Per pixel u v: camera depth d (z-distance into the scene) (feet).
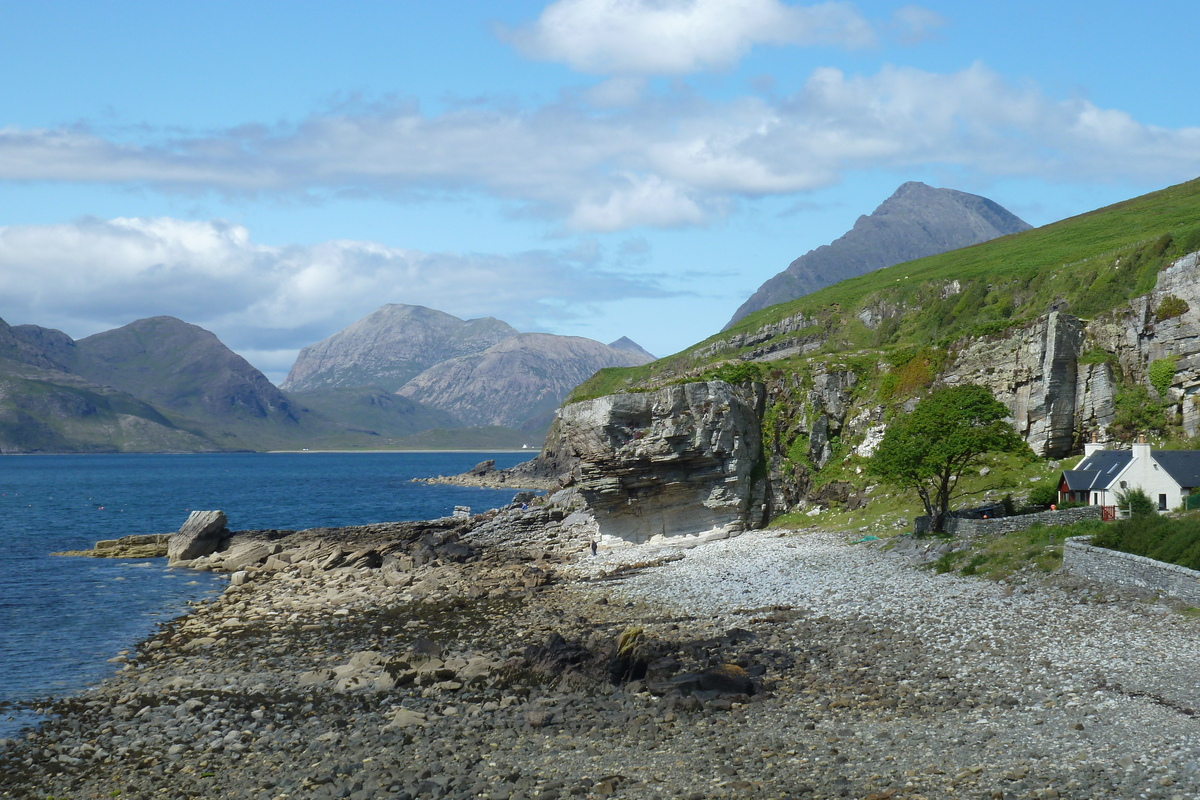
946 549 205.16
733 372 335.47
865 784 89.20
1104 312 303.48
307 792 100.99
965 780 87.61
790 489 317.83
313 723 126.21
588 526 323.57
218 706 137.18
